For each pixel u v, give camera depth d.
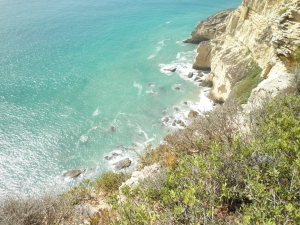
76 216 10.45
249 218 4.82
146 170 11.70
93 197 12.72
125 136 36.72
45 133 37.88
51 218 10.03
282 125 7.83
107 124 39.03
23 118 40.59
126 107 42.34
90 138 36.84
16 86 47.94
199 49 48.69
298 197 5.57
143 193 6.81
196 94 44.12
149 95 44.84
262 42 32.16
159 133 36.62
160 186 7.10
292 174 5.90
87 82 49.56
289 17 18.95
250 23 36.31
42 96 45.50
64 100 44.53
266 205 5.34
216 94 40.19
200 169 6.60
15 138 37.16
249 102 16.91
